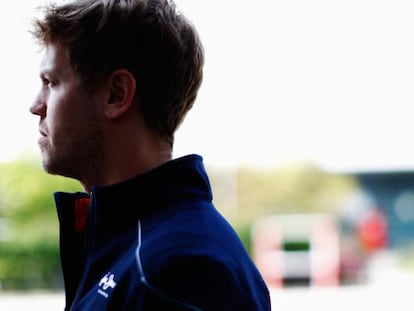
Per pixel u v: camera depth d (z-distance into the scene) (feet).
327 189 76.48
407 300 37.17
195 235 5.41
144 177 5.69
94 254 5.69
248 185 76.18
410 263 55.98
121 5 5.79
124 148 5.84
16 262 41.63
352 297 38.70
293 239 49.06
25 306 34.99
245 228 51.55
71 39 5.81
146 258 5.26
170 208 5.66
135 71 5.81
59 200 6.37
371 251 55.31
